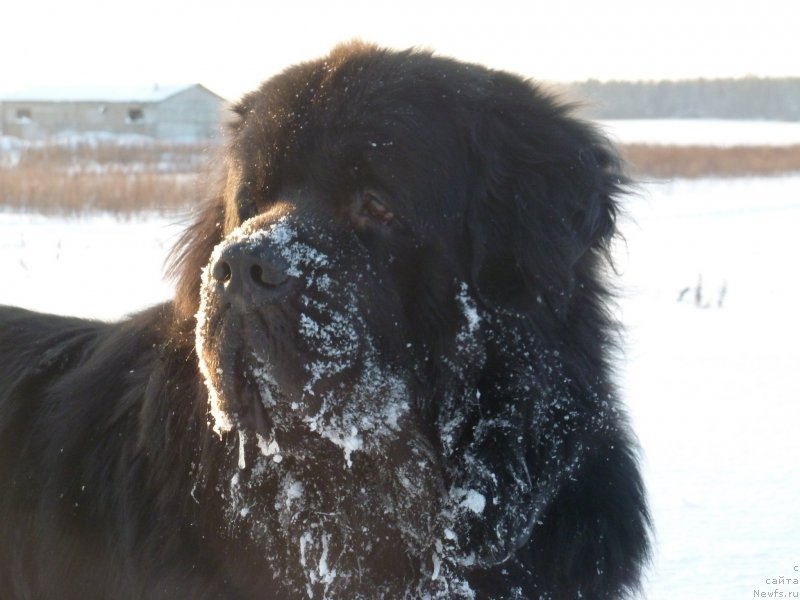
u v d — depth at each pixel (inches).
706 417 79.7
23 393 45.7
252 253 35.6
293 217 37.9
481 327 39.2
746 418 79.4
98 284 126.8
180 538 40.4
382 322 38.3
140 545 40.9
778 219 260.1
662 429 76.4
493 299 39.2
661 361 99.1
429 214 38.6
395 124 38.5
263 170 39.7
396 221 38.3
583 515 40.1
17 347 47.8
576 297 40.3
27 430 44.8
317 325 36.6
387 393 38.4
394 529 39.9
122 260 151.3
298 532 39.8
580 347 40.2
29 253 158.1
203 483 39.9
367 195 38.4
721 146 619.5
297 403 37.0
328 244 37.9
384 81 39.3
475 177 39.6
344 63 40.0
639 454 46.3
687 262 177.5
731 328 116.8
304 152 38.8
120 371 43.9
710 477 66.2
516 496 39.2
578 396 39.8
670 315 125.1
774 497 62.7
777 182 417.7
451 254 39.0
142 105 850.1
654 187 366.9
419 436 39.3
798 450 71.5
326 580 39.7
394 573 40.1
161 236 184.5
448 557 39.8
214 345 37.0
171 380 40.8
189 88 872.9
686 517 60.2
